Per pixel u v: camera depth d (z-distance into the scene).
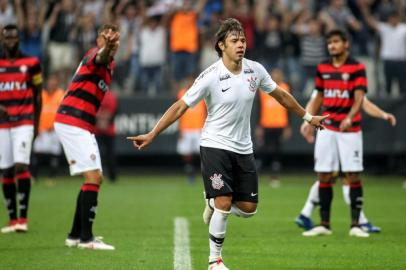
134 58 74.06
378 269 27.62
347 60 36.88
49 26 73.19
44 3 74.12
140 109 72.81
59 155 74.75
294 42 74.00
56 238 35.12
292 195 57.97
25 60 36.56
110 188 63.09
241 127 26.56
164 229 38.78
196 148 68.44
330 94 36.88
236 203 27.06
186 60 72.75
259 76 26.84
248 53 72.81
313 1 82.38
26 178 37.06
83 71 32.19
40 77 36.75
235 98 26.16
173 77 73.25
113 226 40.00
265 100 69.12
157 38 73.25
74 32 73.75
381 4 78.56
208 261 28.73
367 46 77.00
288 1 82.31
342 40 36.69
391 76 74.50
